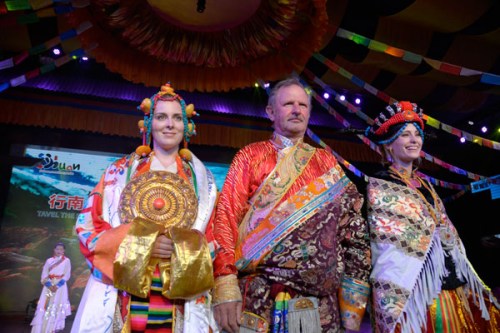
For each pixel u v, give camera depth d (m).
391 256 1.80
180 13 2.36
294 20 2.32
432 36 4.62
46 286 6.69
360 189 8.88
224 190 1.80
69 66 7.71
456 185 5.61
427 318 1.78
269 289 1.62
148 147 1.85
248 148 1.92
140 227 1.51
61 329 6.61
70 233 8.53
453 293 1.88
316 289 1.61
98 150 8.14
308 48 2.42
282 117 1.93
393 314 1.71
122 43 2.43
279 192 1.75
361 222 1.87
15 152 8.05
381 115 2.26
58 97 7.16
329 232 1.71
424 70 5.02
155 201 1.65
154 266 1.52
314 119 8.56
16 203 8.34
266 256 1.64
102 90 7.43
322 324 1.62
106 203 1.65
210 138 7.79
